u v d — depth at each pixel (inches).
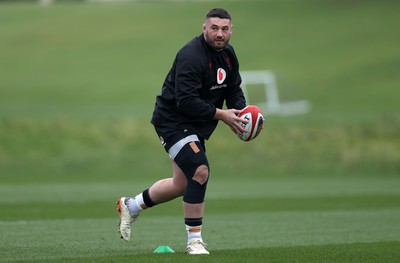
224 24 1210.6
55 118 5698.8
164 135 1256.8
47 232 1718.8
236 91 1296.8
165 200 1302.9
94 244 1492.4
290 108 7258.9
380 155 4800.7
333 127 5364.2
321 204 2551.7
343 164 4670.3
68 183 3570.4
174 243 1537.9
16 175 4170.8
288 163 4707.2
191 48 1224.8
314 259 1219.2
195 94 1221.1
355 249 1359.5
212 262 1149.7
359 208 2412.6
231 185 3496.6
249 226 1899.6
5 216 2107.5
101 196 2842.0
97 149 5022.1
